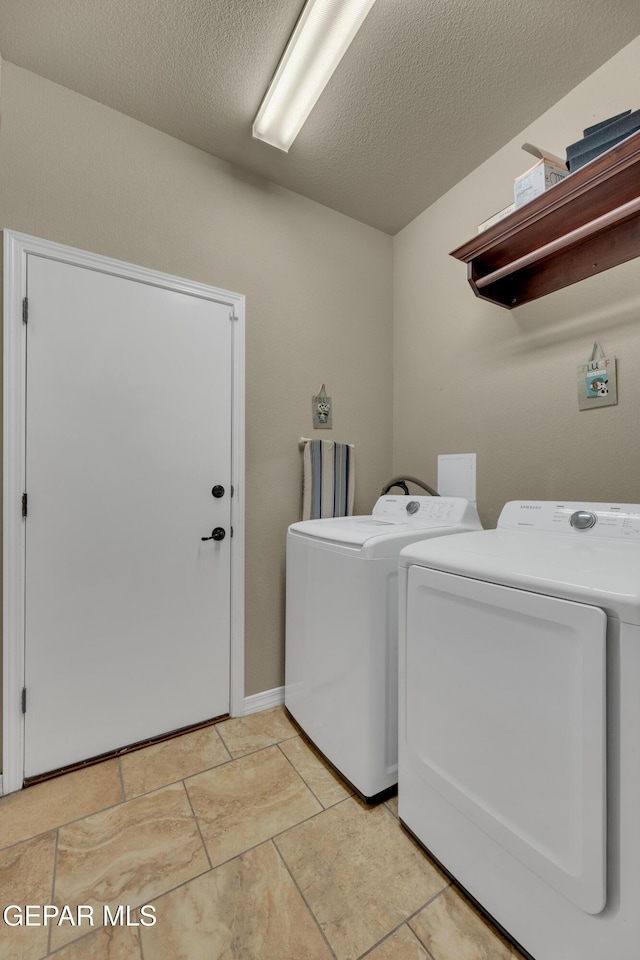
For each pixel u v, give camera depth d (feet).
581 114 4.87
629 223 4.31
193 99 5.10
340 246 7.22
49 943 3.06
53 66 4.70
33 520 4.74
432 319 7.02
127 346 5.31
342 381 7.21
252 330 6.27
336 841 3.93
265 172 6.29
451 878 3.51
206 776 4.82
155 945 3.05
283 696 6.52
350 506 7.09
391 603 4.38
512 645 2.93
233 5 4.06
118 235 5.24
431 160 6.06
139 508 5.39
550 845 2.70
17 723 4.63
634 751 2.32
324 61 4.49
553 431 5.22
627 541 3.70
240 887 3.48
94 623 5.09
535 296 5.32
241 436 6.12
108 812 4.27
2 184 4.60
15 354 4.63
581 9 4.07
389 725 4.38
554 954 2.71
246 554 6.22
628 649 2.34
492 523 5.99
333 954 2.98
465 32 4.28
